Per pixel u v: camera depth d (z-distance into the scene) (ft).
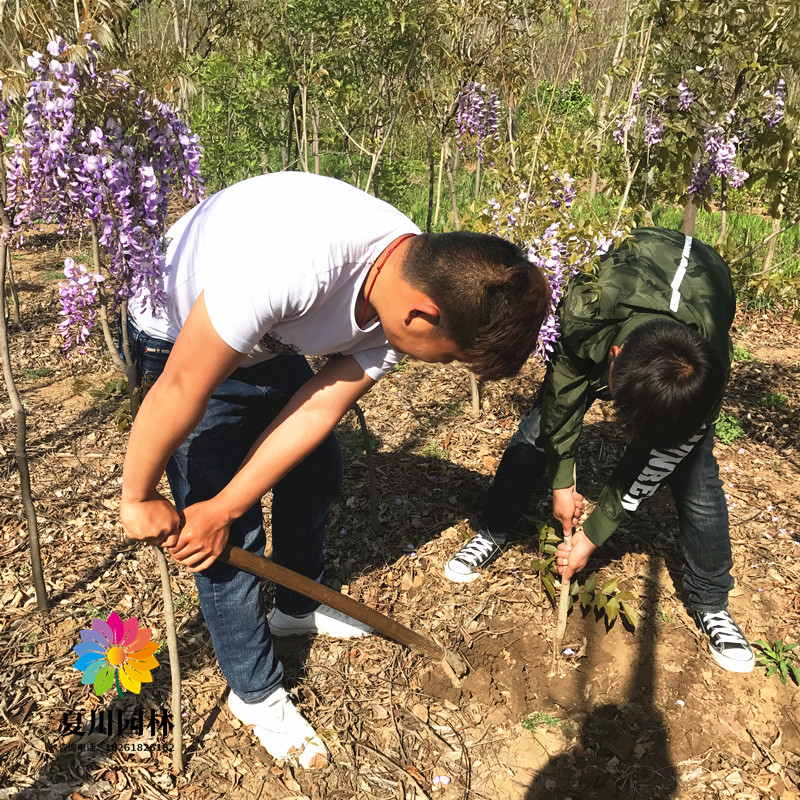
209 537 5.80
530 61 15.55
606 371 7.78
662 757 8.00
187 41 14.94
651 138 13.07
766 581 10.50
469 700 8.57
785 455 13.94
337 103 19.16
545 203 10.61
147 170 5.64
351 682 8.67
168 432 5.11
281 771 7.55
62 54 5.33
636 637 9.35
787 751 8.13
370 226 5.20
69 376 15.35
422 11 15.79
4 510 11.01
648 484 7.89
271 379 6.68
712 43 12.09
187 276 5.65
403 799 7.42
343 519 11.32
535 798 7.54
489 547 10.34
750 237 25.02
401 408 14.69
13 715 7.77
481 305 4.69
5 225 7.72
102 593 9.52
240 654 7.30
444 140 15.84
